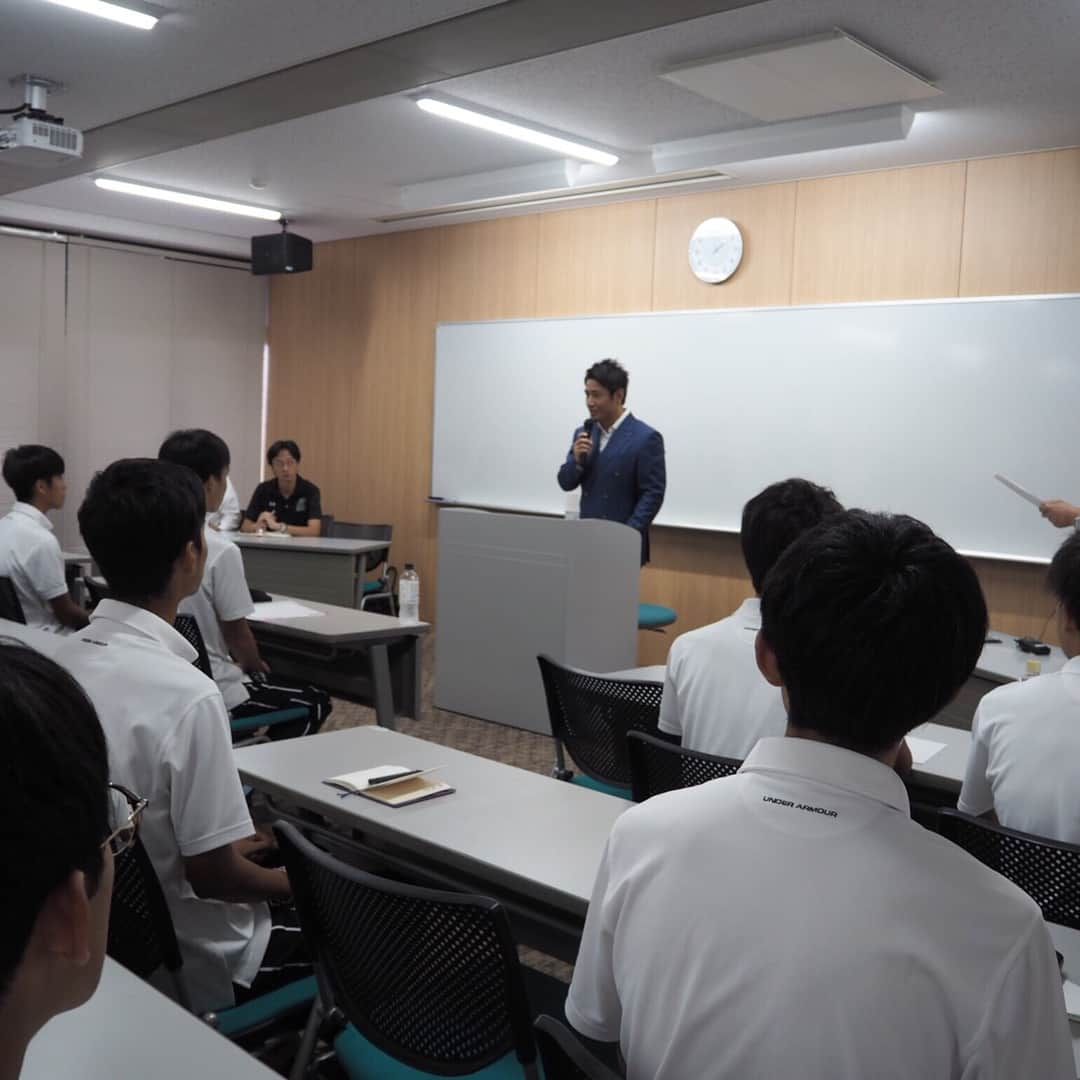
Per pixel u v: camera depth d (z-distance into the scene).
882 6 3.55
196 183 6.57
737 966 0.90
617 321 6.47
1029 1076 0.85
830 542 0.97
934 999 0.84
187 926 1.76
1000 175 5.10
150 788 1.69
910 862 0.89
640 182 6.01
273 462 6.82
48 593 4.25
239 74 4.39
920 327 5.32
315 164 6.04
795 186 5.77
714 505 6.09
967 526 5.21
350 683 4.18
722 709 2.07
